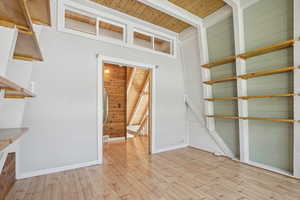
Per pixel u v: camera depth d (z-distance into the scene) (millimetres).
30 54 1757
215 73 3539
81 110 2791
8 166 1940
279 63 2486
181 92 4309
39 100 2439
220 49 3383
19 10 927
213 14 3350
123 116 5348
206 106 3619
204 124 3854
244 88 2885
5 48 1164
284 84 2438
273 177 2355
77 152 2729
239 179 2312
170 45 4301
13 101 2053
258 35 2705
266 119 2502
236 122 3209
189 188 2062
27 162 2328
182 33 4172
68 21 2924
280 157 2520
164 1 2930
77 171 2582
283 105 2463
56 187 2061
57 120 2572
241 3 2811
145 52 3662
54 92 2564
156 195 1898
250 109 2883
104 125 4996
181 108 4293
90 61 2928
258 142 2801
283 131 2479
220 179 2316
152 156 3445
